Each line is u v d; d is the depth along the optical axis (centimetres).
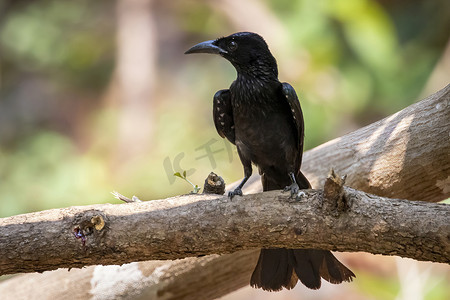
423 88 1496
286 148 800
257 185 920
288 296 1284
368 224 599
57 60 1912
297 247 634
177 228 632
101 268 900
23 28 1905
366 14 1412
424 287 1072
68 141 1616
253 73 808
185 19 1786
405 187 834
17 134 1900
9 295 898
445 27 1642
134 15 1833
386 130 850
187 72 1798
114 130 1631
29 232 620
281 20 1542
